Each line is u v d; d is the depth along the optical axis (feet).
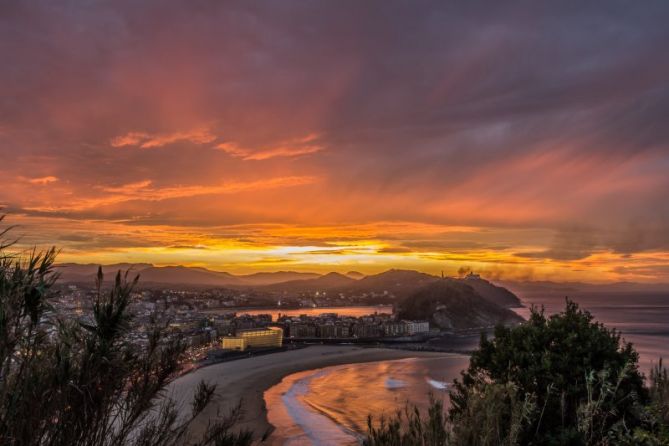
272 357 631.97
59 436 9.22
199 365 492.54
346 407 267.80
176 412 10.89
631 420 25.32
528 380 29.78
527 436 26.21
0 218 9.50
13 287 9.07
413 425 17.79
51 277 9.71
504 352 32.99
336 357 620.08
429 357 609.83
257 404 274.77
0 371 8.92
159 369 10.37
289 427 212.02
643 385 29.09
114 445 9.78
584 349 30.63
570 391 27.81
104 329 9.73
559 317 34.78
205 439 11.66
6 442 8.78
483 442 16.99
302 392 335.06
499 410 18.07
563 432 23.61
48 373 9.05
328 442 187.21
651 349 486.79
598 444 21.79
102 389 9.59
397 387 348.18
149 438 10.31
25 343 9.21
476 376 33.96
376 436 17.92
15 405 8.83
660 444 20.65
